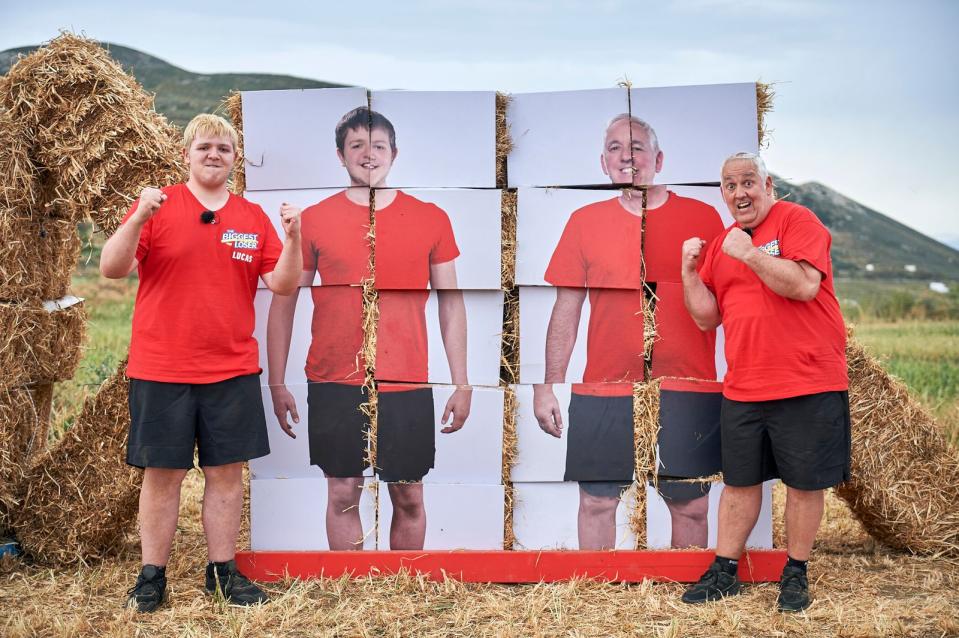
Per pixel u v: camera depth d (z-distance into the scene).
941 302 17.81
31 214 3.98
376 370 3.77
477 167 3.77
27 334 3.98
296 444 3.80
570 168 3.80
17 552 3.94
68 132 3.86
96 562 3.95
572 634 3.10
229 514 3.50
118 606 3.39
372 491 3.80
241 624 3.14
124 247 3.12
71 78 3.78
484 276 3.75
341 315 3.78
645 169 3.80
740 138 3.80
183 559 3.88
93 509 3.86
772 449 3.41
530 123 3.81
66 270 4.46
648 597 3.46
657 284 3.81
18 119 3.88
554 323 3.81
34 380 4.10
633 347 3.81
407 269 3.75
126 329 10.51
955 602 3.43
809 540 3.40
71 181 3.89
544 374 3.81
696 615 3.30
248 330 3.48
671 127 3.80
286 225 3.28
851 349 4.03
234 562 3.54
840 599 3.45
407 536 3.78
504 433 3.79
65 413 6.14
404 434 3.78
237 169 3.80
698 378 3.80
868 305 17.53
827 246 3.30
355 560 3.72
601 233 3.79
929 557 4.00
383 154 3.76
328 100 3.76
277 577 3.71
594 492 3.82
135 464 3.31
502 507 3.76
